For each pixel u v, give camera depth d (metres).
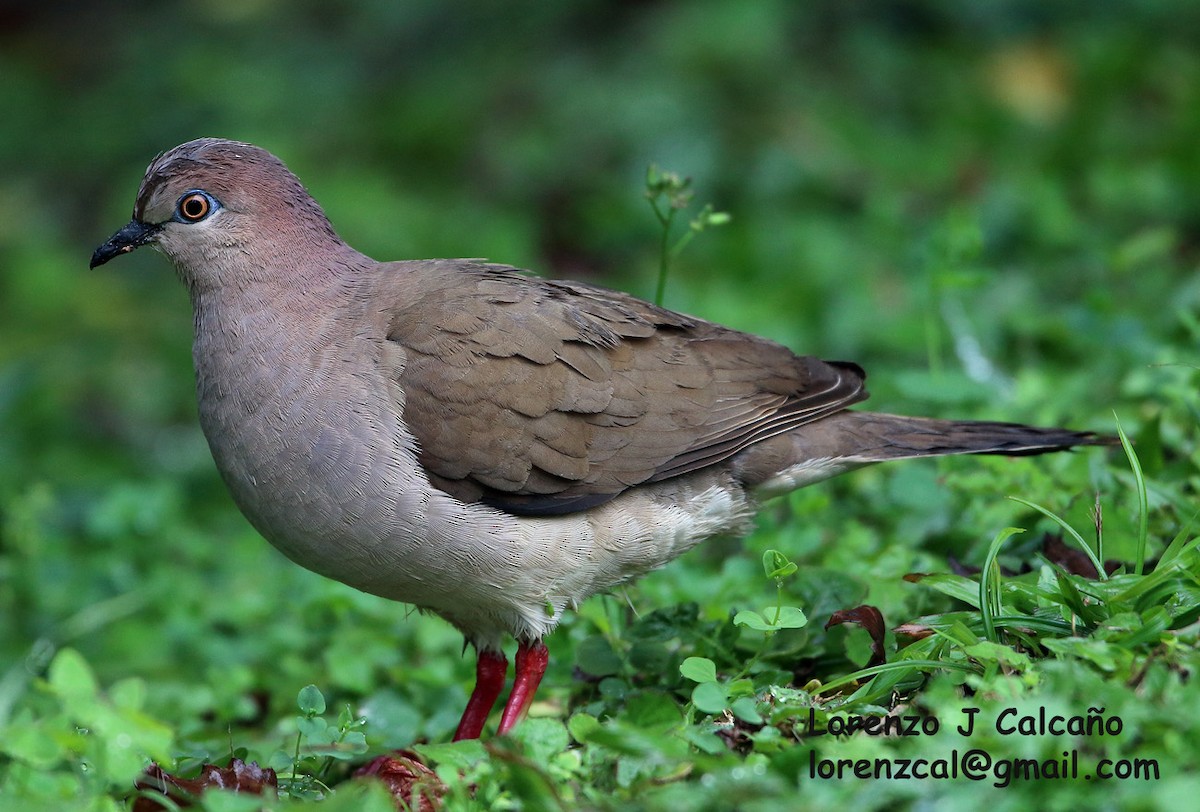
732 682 7.97
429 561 8.95
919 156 19.27
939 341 14.58
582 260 19.62
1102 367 12.62
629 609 10.26
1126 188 17.47
